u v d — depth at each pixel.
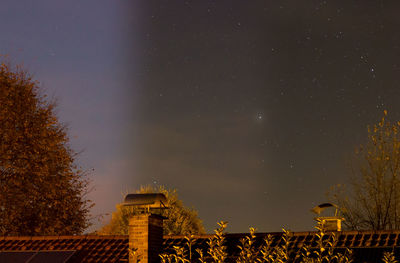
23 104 28.58
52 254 15.61
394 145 21.75
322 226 9.09
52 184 28.34
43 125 28.73
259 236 15.12
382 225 21.41
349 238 14.08
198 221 35.22
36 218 28.16
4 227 27.42
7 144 27.67
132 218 14.40
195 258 14.38
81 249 16.27
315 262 8.93
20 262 15.30
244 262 9.38
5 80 28.53
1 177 27.44
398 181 21.52
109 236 16.92
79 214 29.42
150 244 14.18
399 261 12.44
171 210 33.72
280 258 9.20
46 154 28.58
